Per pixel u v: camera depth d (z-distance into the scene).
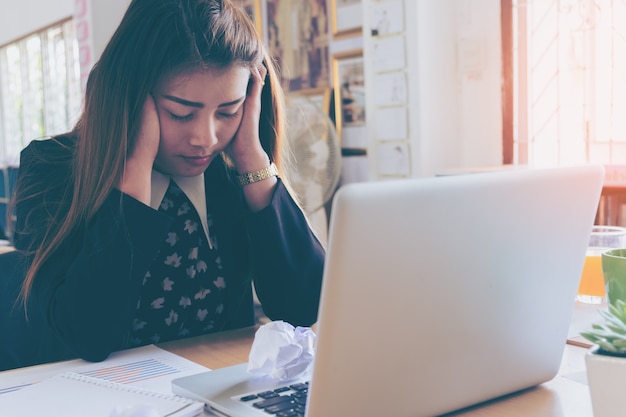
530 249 0.87
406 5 3.23
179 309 1.39
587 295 1.42
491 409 0.91
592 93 2.77
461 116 3.32
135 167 1.23
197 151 1.28
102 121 1.22
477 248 0.81
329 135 3.35
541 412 0.90
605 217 2.25
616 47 2.69
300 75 3.97
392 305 0.75
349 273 0.71
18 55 7.73
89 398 0.95
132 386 1.04
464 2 3.23
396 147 3.38
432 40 3.25
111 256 1.19
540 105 2.95
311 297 1.40
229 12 1.26
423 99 3.24
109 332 1.19
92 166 1.22
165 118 1.24
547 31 2.90
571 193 0.89
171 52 1.19
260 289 1.41
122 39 1.22
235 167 1.45
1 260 1.37
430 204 0.76
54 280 1.24
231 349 1.25
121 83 1.21
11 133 8.12
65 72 6.73
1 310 1.36
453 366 0.84
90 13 4.64
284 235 1.38
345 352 0.74
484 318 0.85
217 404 0.90
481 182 0.80
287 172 1.54
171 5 1.21
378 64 3.41
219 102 1.24
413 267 0.76
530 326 0.91
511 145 3.10
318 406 0.75
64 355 1.36
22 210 1.30
